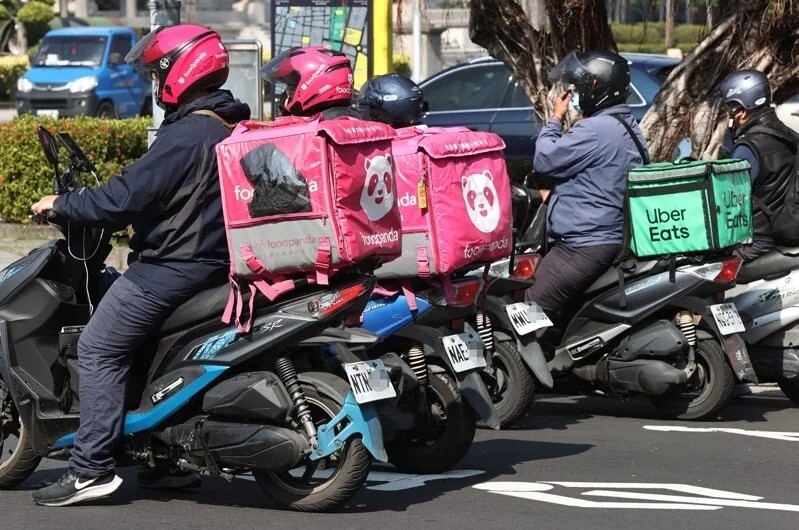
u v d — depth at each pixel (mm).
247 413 7434
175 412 7621
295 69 8578
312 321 7227
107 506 7914
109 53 39219
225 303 7484
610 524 7469
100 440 7645
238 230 7160
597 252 10617
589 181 10602
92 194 7371
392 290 8820
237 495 8250
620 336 10727
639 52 20406
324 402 7492
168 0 15531
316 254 6992
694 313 10680
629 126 10664
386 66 20375
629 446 9867
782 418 11117
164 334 7664
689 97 13609
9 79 54469
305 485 7734
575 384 11156
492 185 8625
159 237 7477
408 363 8859
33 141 19375
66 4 61719
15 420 8414
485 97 20672
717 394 10750
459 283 8781
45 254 8008
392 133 7324
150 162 7355
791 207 10953
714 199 10125
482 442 10039
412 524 7453
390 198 7258
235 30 54469
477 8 14289
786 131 11352
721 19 13344
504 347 10266
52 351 8023
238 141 7117
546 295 10766
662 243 10328
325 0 18719
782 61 13133
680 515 7691
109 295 7551
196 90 7621
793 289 11086
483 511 7785
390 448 8961
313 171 6938
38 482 8641
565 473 8906
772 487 8492
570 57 10727
